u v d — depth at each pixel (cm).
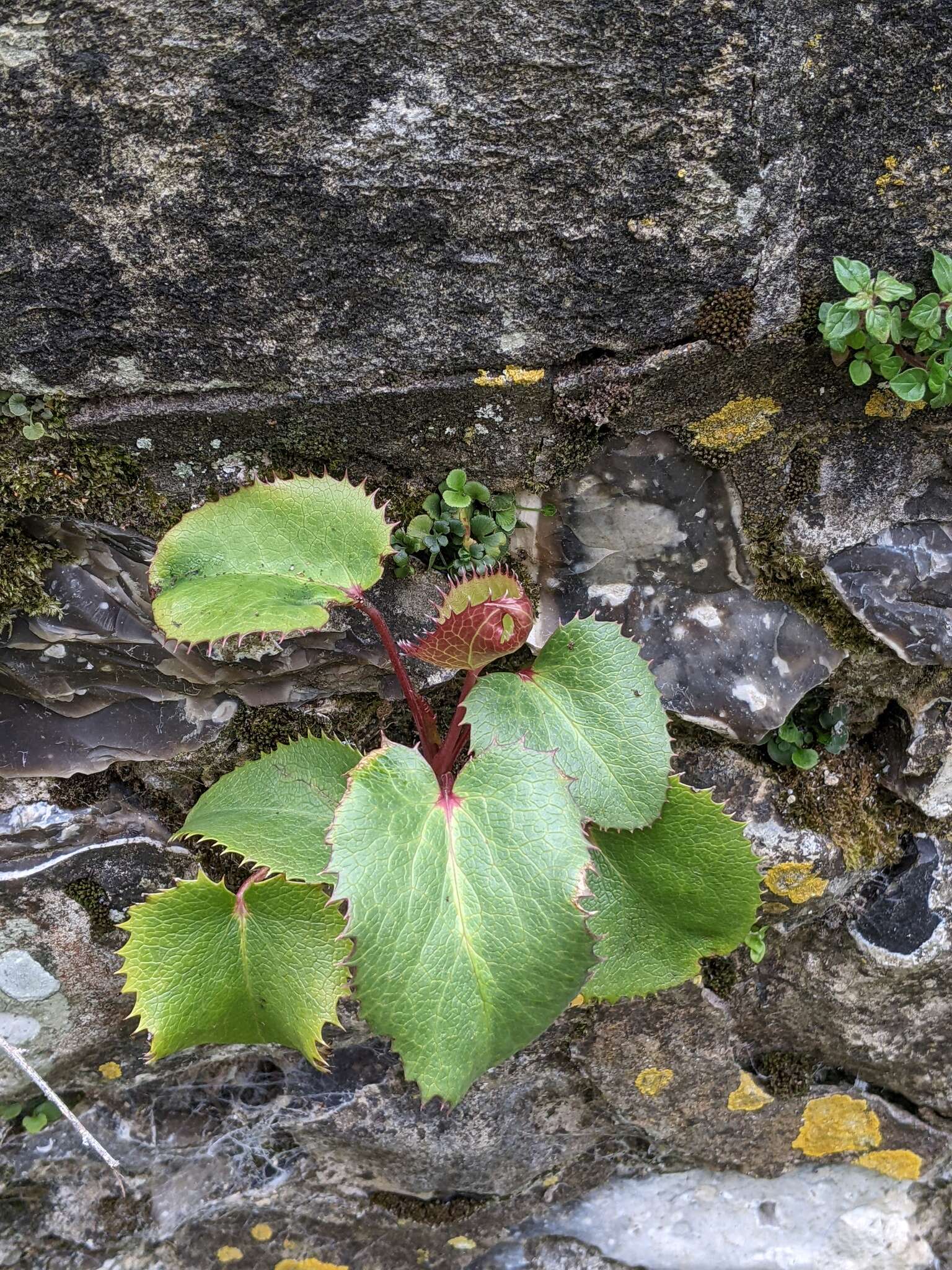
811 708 19
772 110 13
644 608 18
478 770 14
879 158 14
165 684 18
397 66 13
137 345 14
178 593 14
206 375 15
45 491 16
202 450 16
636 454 16
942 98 13
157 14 12
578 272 14
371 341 15
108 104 12
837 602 18
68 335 14
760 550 18
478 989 13
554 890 13
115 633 17
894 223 14
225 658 17
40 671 17
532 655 18
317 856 15
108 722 18
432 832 14
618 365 15
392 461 16
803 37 13
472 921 13
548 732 15
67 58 12
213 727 18
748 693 18
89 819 19
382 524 15
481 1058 14
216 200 13
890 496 17
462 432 16
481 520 17
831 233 14
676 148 13
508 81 13
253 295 14
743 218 14
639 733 15
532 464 16
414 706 16
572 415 16
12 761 18
